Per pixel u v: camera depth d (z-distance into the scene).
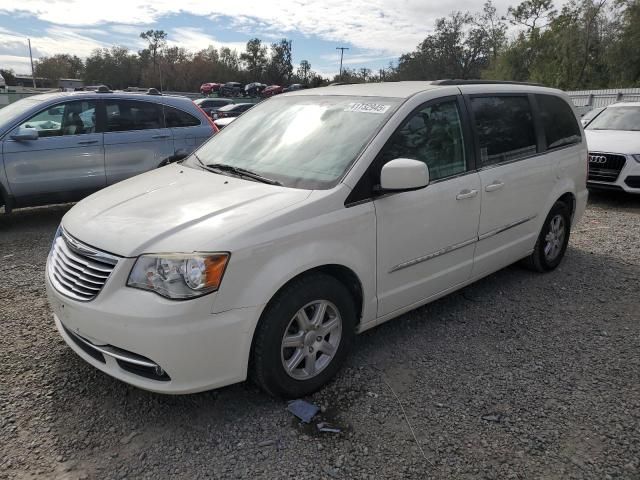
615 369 3.48
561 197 5.21
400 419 2.93
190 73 86.25
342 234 3.06
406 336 3.90
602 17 37.78
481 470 2.56
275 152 3.62
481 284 4.96
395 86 3.97
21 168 6.62
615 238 6.61
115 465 2.57
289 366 2.97
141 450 2.67
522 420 2.94
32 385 3.20
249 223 2.74
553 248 5.22
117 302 2.62
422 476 2.52
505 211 4.32
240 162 3.70
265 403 3.06
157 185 3.49
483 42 62.31
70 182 6.98
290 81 89.88
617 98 22.31
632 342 3.86
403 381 3.31
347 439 2.77
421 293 3.72
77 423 2.87
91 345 2.80
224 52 91.06
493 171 4.12
